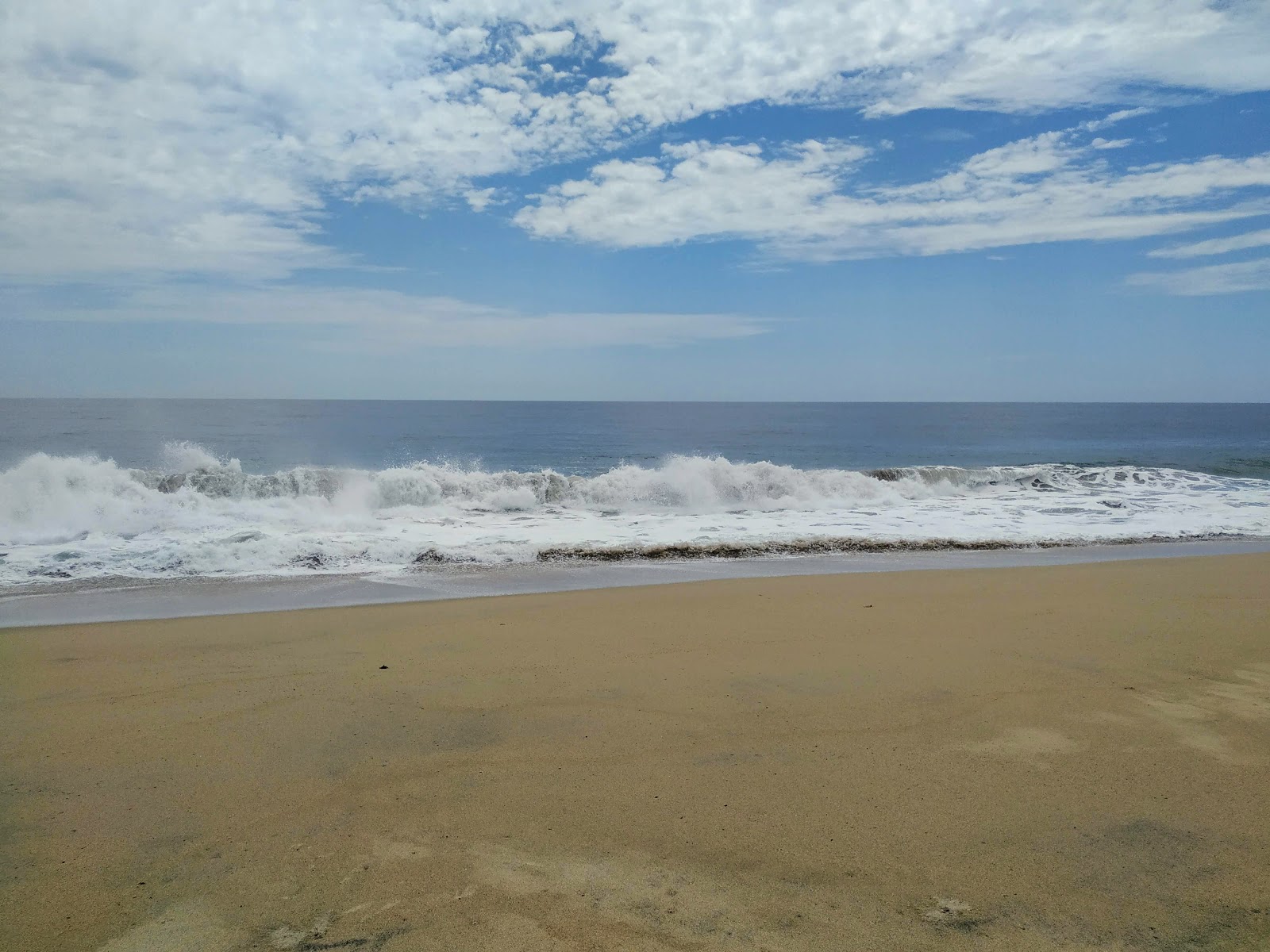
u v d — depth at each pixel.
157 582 6.88
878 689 4.05
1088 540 9.48
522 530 9.84
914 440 33.62
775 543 8.84
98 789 2.90
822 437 34.72
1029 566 7.82
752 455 26.33
